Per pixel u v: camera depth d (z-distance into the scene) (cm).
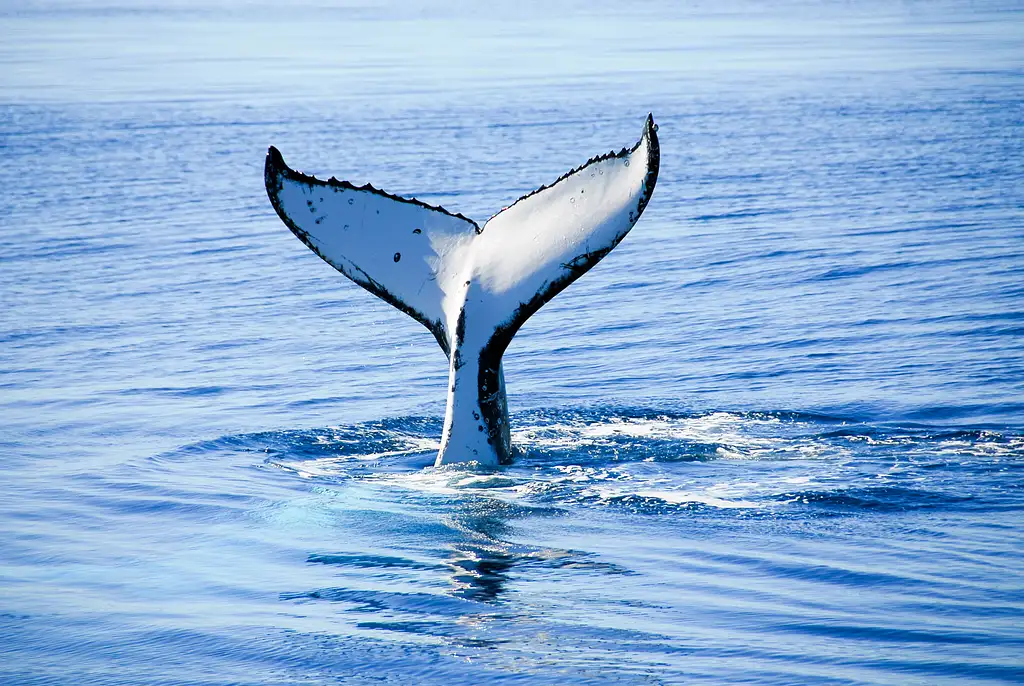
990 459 3859
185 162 12362
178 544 3222
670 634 2552
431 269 3800
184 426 4538
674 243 8438
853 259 7675
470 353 3766
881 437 4159
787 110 15450
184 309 6838
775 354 5509
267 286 7494
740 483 3659
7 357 5750
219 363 5628
